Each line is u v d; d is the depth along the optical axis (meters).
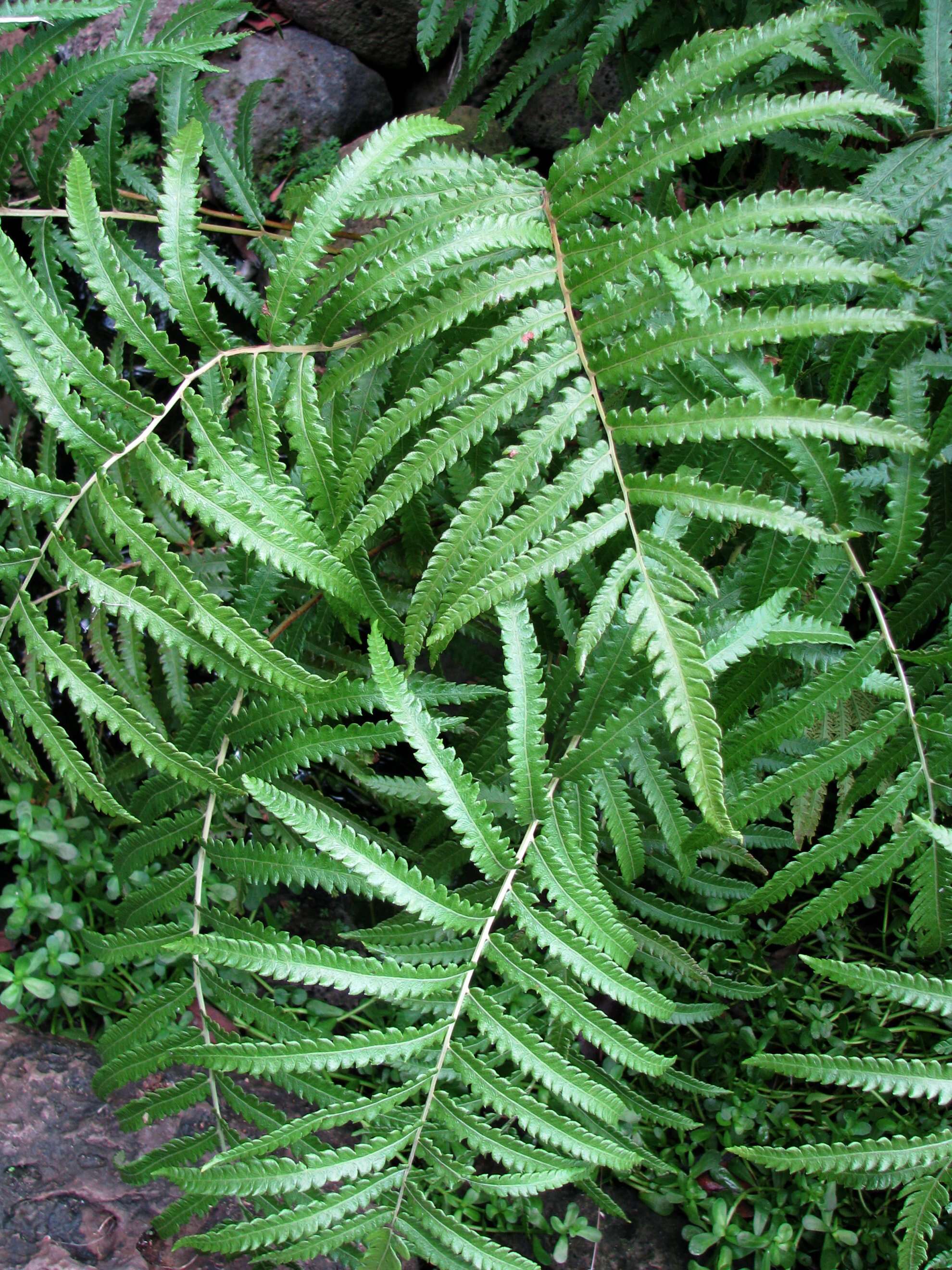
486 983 0.77
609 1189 0.81
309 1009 0.81
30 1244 0.69
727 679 0.67
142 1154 0.73
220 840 0.68
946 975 0.83
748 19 0.81
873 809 0.64
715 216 0.58
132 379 0.83
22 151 0.69
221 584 0.75
